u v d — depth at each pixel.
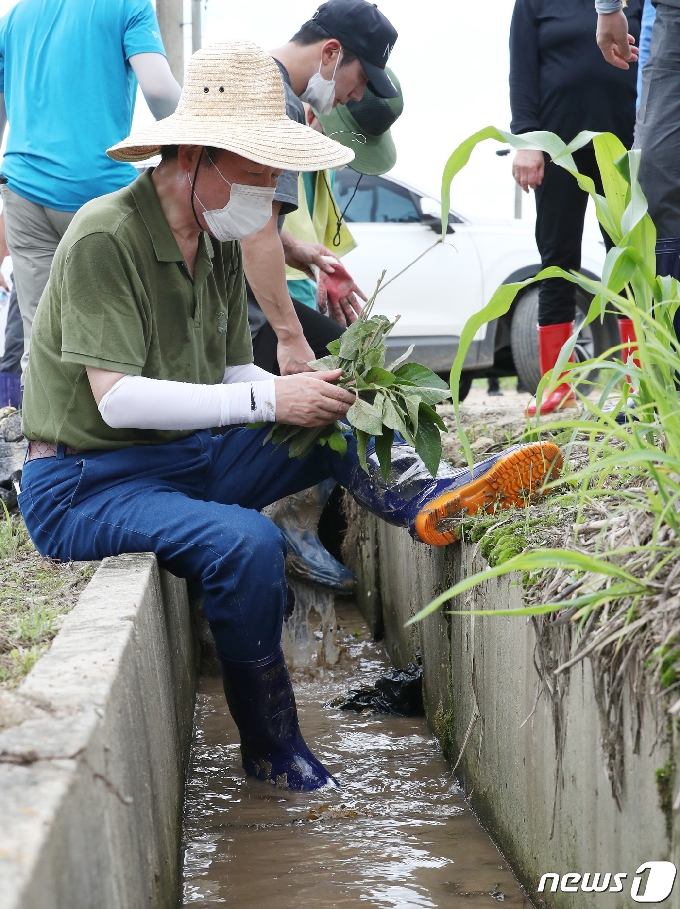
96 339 2.39
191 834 2.47
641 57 3.31
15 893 0.96
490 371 7.78
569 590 1.85
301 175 4.23
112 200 2.51
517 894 2.14
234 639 2.52
